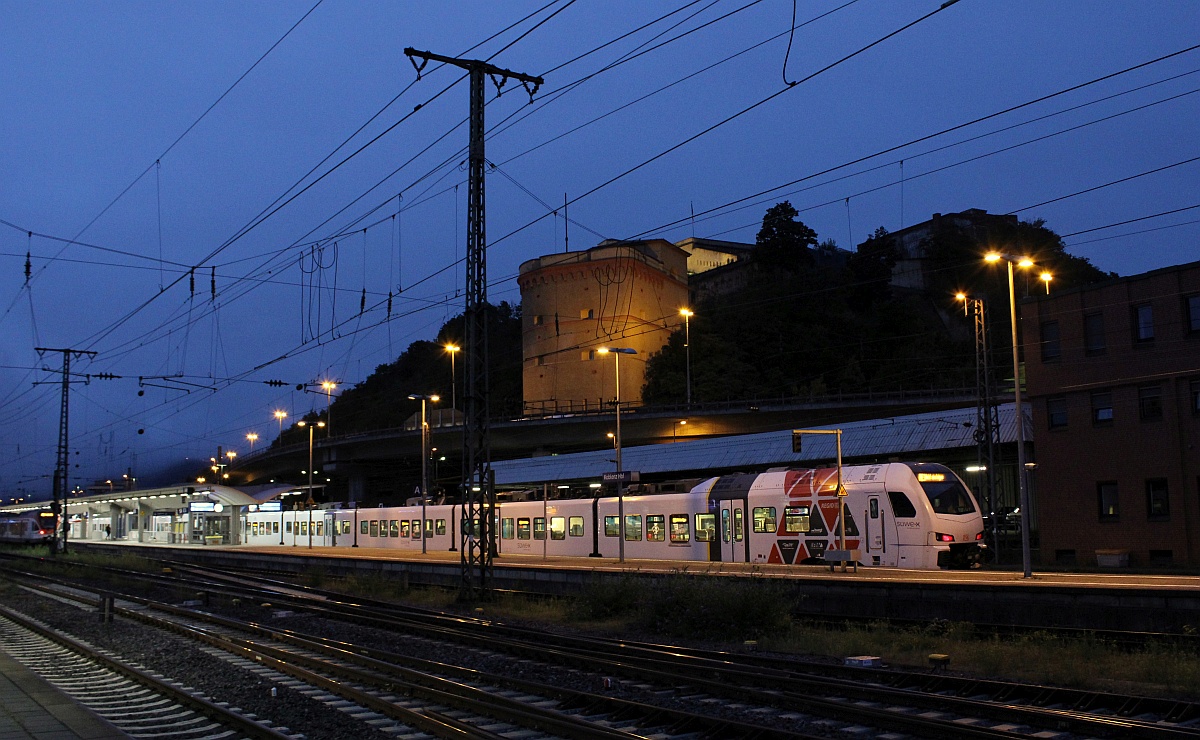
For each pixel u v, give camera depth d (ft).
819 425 272.10
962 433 162.71
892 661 58.95
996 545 133.28
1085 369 131.54
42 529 280.51
